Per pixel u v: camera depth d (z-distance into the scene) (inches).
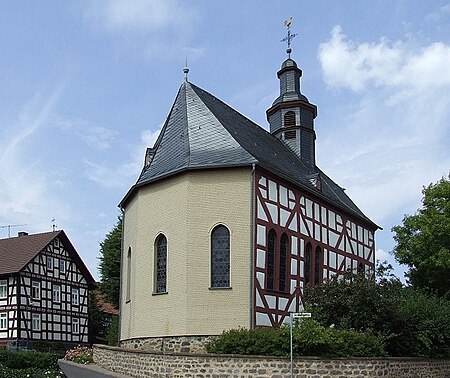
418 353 956.0
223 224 1025.5
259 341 814.5
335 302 921.5
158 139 1229.7
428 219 1456.7
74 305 2140.7
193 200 1038.4
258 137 1314.0
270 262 1059.9
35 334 1958.7
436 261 1417.3
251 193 1026.7
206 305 1003.9
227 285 1010.1
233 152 1059.9
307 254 1190.9
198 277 1013.8
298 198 1168.2
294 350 804.6
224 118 1197.7
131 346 1105.4
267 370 786.2
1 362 1028.5
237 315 993.5
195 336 995.9
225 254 1021.8
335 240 1315.2
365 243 1488.7
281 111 1520.7
